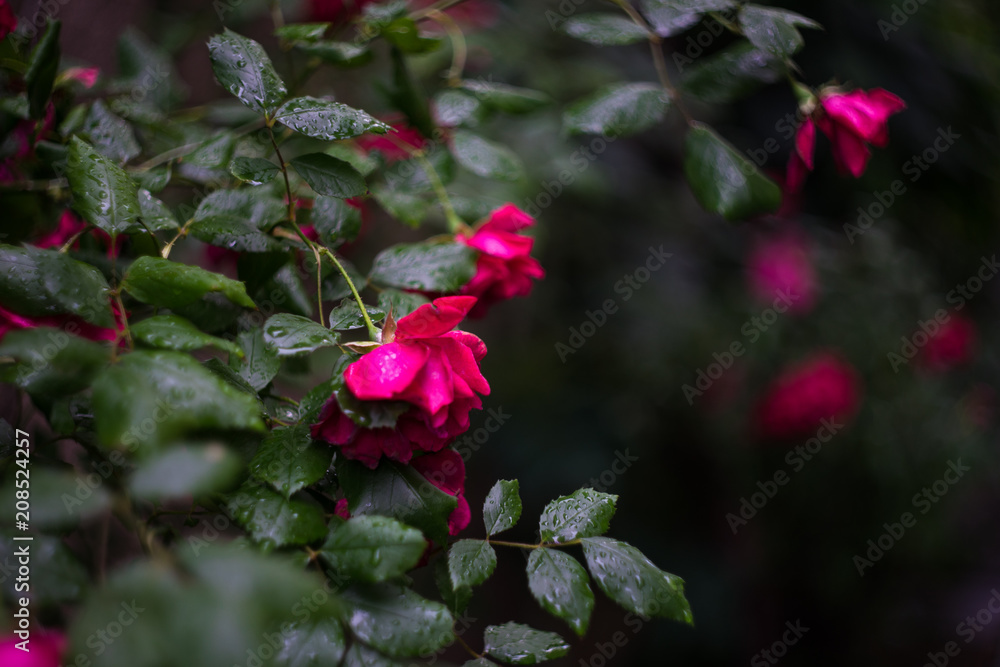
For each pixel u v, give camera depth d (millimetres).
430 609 766
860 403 1895
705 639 2283
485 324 2375
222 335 888
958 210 1495
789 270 1812
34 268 773
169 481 722
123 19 1062
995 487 2404
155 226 835
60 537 754
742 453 2104
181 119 1016
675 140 1854
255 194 875
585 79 1585
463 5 1416
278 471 789
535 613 2336
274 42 1312
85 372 748
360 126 830
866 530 2076
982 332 2023
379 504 801
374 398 788
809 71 1389
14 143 893
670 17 926
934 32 1438
